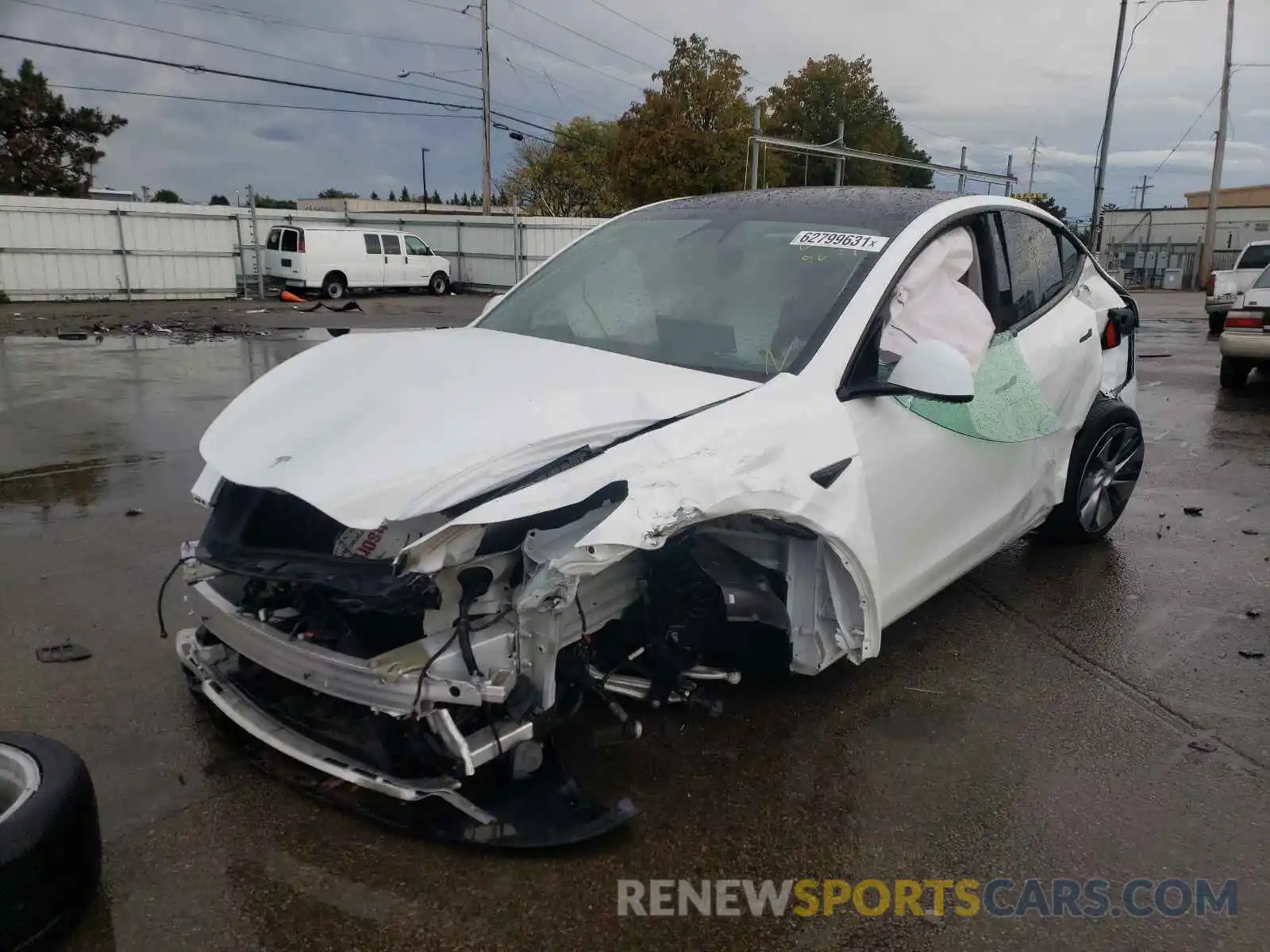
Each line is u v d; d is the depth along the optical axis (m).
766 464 2.81
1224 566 5.16
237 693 3.00
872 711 3.58
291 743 2.77
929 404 3.48
